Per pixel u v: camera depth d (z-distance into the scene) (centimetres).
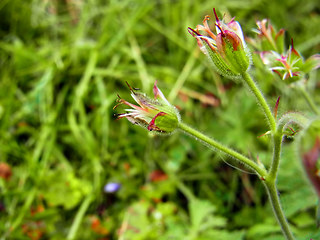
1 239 14
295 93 16
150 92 18
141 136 17
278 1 22
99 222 14
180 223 13
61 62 18
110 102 17
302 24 22
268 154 15
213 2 21
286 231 8
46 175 15
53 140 16
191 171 16
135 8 20
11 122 17
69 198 15
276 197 8
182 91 18
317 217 8
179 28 20
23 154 16
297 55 9
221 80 18
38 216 14
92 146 16
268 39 10
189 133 8
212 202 15
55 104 17
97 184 15
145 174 16
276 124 8
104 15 20
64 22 21
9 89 18
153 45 20
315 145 6
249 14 21
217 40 8
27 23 20
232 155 8
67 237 14
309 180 6
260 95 8
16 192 15
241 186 15
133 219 14
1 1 20
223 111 17
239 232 12
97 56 18
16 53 18
